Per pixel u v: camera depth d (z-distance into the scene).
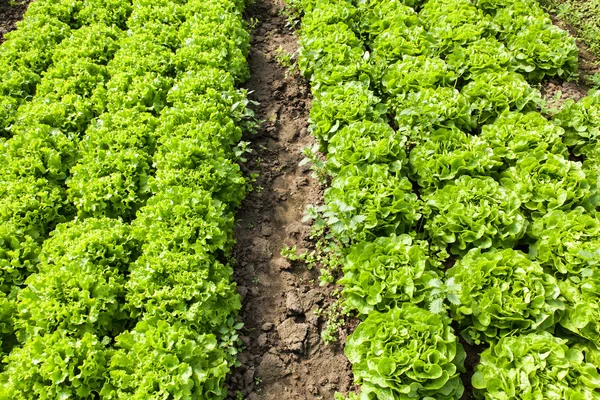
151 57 1.88
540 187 1.58
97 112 1.81
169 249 1.44
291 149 1.88
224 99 1.79
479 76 1.86
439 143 1.68
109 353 1.31
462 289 1.40
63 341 1.28
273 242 1.66
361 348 1.33
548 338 1.31
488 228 1.49
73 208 1.61
